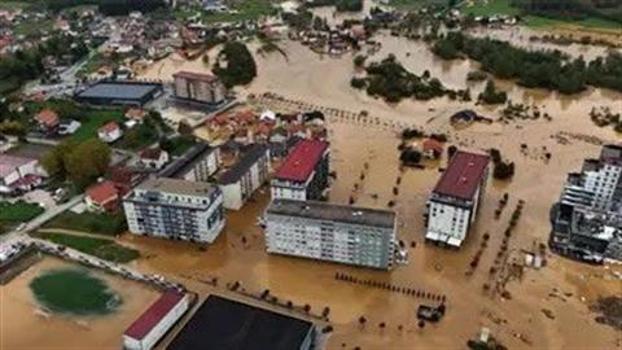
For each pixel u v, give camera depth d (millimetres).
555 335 178125
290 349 160875
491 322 183000
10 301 195500
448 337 177250
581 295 194000
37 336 180875
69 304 194000
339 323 183125
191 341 164500
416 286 198375
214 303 177625
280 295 195750
